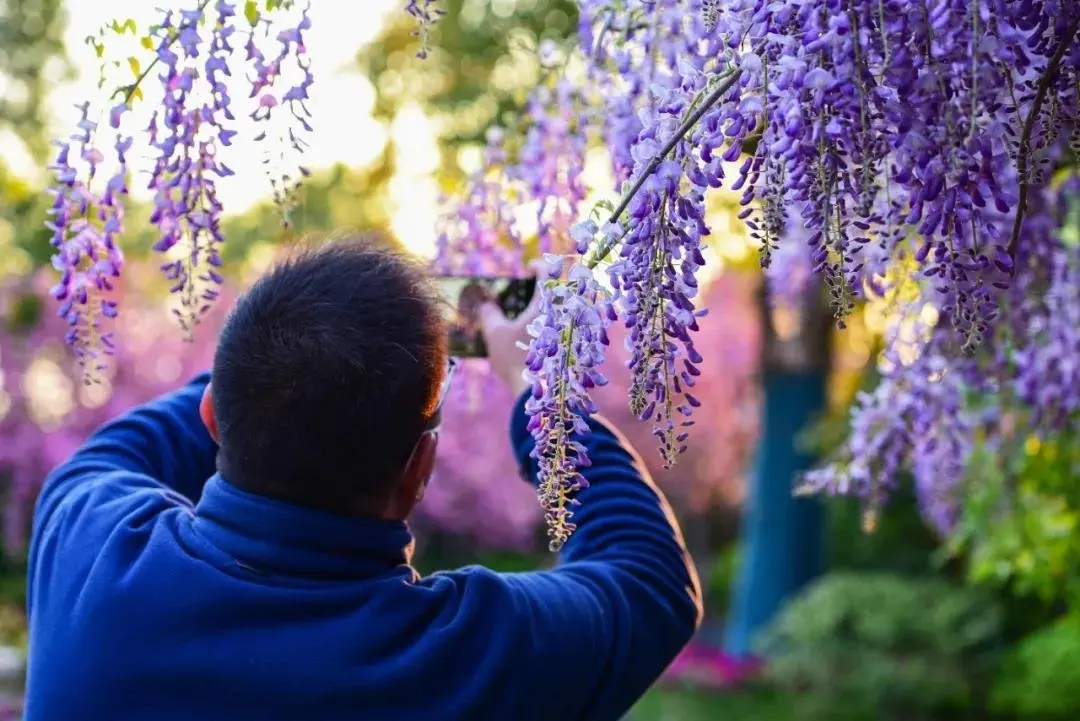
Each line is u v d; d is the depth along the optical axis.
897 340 1.74
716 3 1.12
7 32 6.56
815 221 1.06
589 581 1.12
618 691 1.10
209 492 1.04
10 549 10.28
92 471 1.22
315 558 1.00
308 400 0.98
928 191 1.01
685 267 1.06
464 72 7.88
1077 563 2.76
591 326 1.04
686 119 1.06
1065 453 2.44
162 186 1.23
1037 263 1.73
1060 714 7.61
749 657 9.77
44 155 6.89
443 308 1.07
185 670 0.97
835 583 9.03
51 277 8.12
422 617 1.02
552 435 1.05
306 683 0.96
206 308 1.25
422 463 1.07
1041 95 1.11
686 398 1.07
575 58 1.76
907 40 1.00
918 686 8.24
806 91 1.01
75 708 0.99
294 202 1.22
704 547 18.59
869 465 1.84
